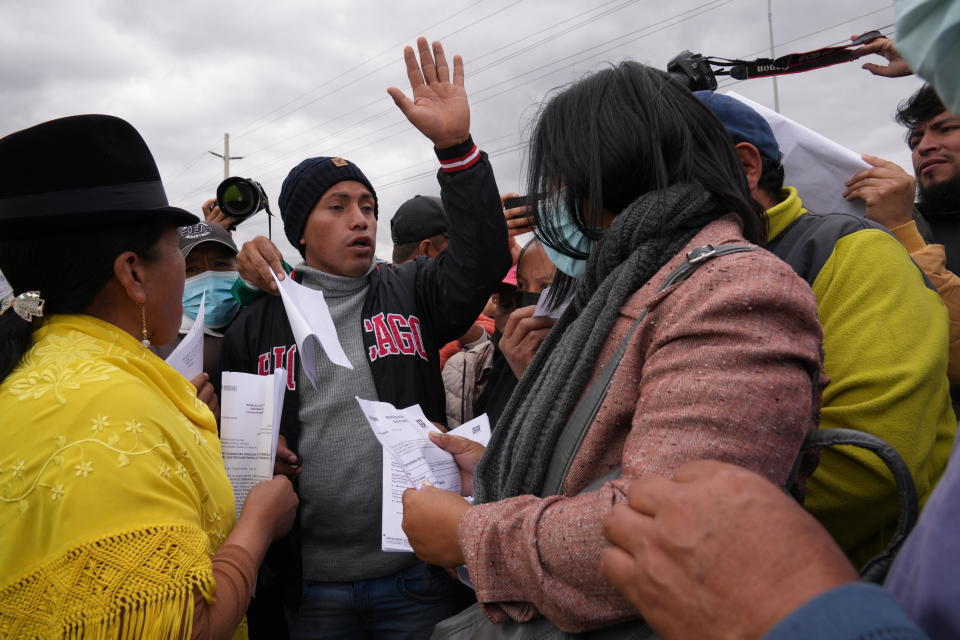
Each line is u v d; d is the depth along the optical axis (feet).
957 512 1.50
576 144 3.41
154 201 4.12
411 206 11.70
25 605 3.12
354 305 7.02
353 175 7.20
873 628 1.30
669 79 3.51
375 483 6.40
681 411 2.49
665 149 3.31
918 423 3.78
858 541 3.99
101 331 3.99
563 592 2.61
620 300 3.12
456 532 3.26
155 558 3.22
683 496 1.73
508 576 2.89
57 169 3.82
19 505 3.25
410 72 6.42
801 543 1.52
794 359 2.56
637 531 1.78
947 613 1.43
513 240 8.90
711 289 2.71
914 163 7.36
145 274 4.14
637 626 2.58
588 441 2.97
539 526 2.74
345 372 6.61
